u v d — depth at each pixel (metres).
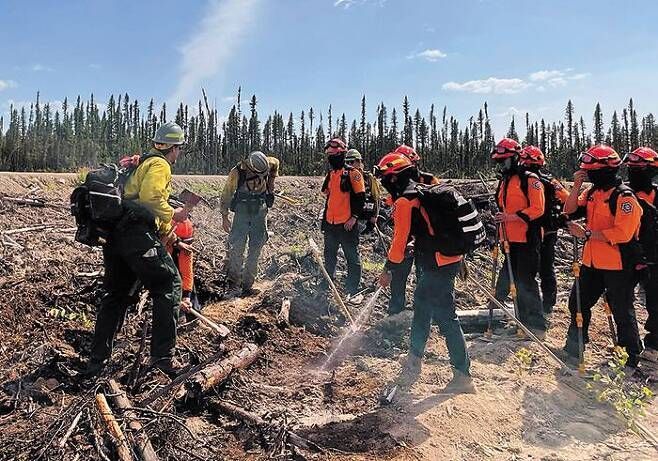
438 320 4.93
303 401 4.80
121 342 5.25
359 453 3.89
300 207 13.05
